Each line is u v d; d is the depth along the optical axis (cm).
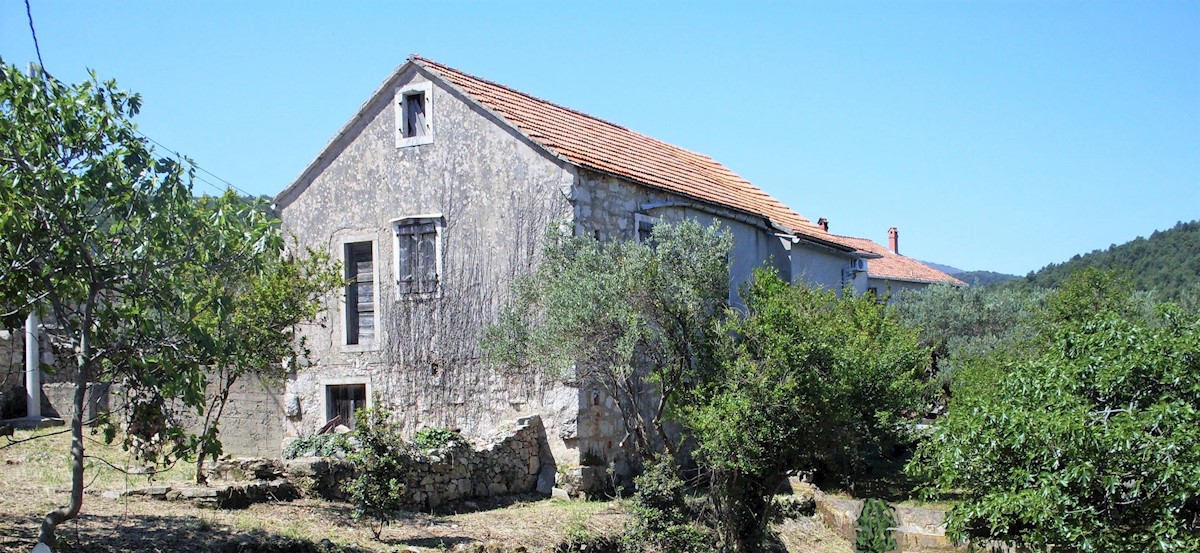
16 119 746
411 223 1619
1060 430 850
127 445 828
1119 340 957
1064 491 863
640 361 1295
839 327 1294
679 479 1299
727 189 2095
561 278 1264
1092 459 847
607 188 1567
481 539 1163
